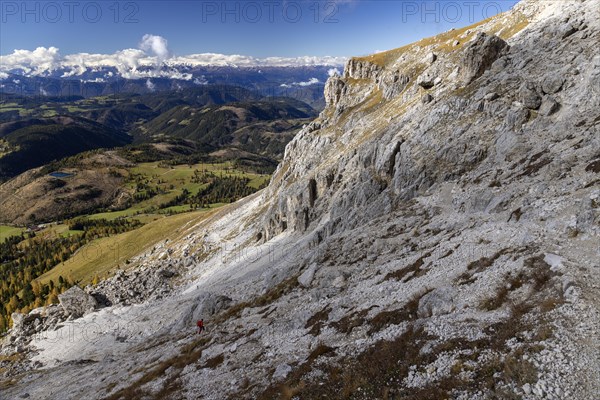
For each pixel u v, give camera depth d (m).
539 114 57.66
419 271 37.75
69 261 193.25
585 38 64.25
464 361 21.31
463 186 55.25
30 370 74.50
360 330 30.83
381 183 73.88
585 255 26.61
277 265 76.31
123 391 38.41
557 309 22.23
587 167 39.78
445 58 99.31
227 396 28.55
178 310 82.06
